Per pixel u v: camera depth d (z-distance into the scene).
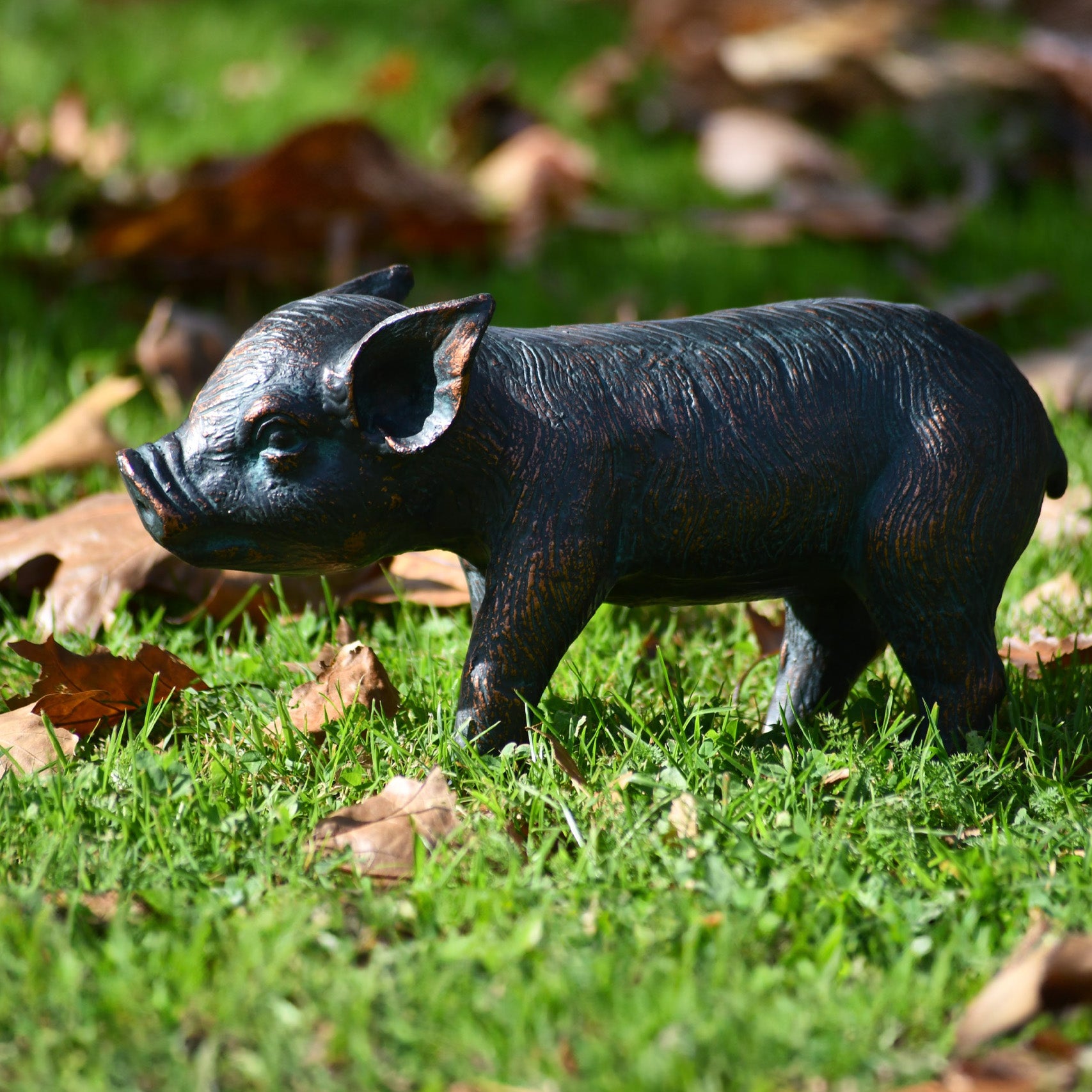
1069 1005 3.22
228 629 5.85
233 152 11.16
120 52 13.43
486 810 4.09
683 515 4.24
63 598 5.73
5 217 9.93
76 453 6.77
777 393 4.28
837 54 12.80
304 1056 3.12
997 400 4.37
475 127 11.72
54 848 3.81
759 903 3.56
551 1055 3.07
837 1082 3.04
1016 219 10.78
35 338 8.45
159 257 9.34
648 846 3.86
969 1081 3.02
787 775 4.13
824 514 4.30
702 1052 3.06
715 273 9.58
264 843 3.86
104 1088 3.00
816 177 11.45
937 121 11.91
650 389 4.24
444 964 3.36
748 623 5.80
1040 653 5.25
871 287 9.46
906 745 4.39
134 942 3.49
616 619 5.84
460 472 4.13
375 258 9.82
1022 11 15.21
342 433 3.99
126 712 4.61
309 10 15.32
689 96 12.77
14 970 3.31
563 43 14.85
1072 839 4.00
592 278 9.62
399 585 5.98
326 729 4.52
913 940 3.52
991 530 4.32
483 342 4.24
